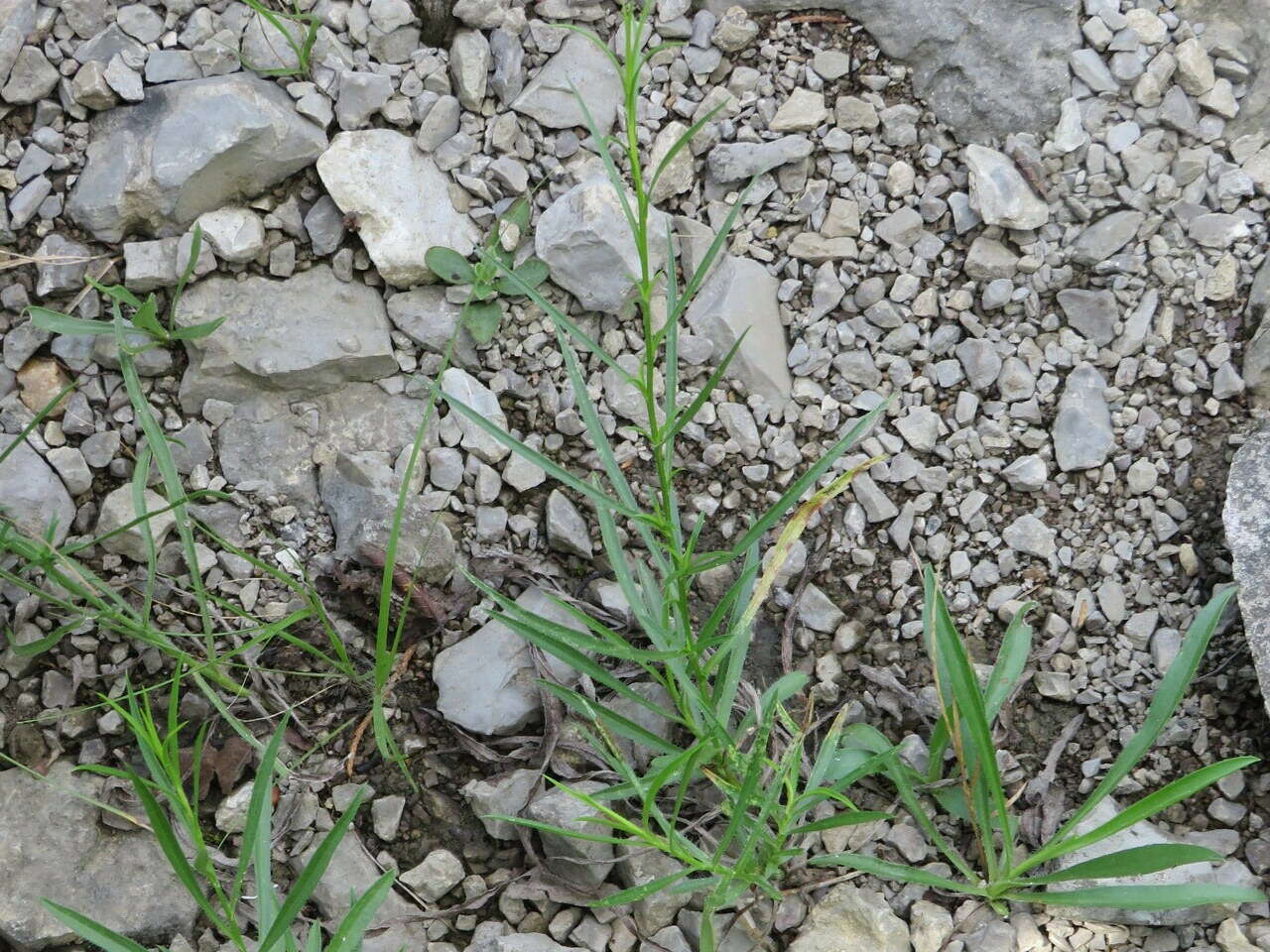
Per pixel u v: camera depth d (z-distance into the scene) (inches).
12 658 29.9
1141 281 31.6
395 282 31.5
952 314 31.8
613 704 30.1
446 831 29.7
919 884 29.1
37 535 30.2
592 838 26.9
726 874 26.9
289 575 30.6
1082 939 28.7
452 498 31.1
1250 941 28.3
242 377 31.1
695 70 32.6
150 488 30.7
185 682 30.1
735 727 30.0
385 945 28.8
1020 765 30.0
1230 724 29.8
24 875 28.8
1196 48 32.0
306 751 29.9
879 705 30.3
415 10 32.3
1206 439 31.1
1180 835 29.4
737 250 32.1
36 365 31.0
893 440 31.3
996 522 31.1
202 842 26.1
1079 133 32.0
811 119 32.3
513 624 27.8
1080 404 31.2
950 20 32.4
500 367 31.7
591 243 31.2
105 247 31.3
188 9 31.9
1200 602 30.5
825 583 31.0
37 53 31.3
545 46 32.5
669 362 27.7
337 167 31.4
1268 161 31.8
